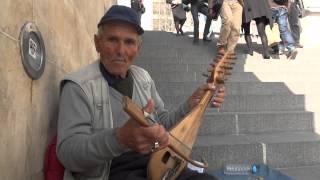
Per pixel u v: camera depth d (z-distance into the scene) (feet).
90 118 6.25
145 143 5.09
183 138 6.44
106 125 6.36
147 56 22.33
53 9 7.73
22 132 5.70
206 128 14.06
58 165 6.20
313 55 22.50
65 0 9.00
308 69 19.88
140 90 7.20
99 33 6.73
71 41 9.70
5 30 5.17
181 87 17.16
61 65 8.29
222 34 21.06
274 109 16.05
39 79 6.57
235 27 20.84
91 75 6.50
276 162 12.63
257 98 15.89
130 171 6.55
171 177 6.18
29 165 5.97
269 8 21.36
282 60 20.72
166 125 7.64
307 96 16.30
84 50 12.12
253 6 21.16
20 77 5.68
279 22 22.75
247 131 14.39
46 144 6.86
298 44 24.47
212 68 7.84
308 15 29.07
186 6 30.04
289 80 18.78
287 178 10.73
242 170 11.28
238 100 15.70
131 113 4.70
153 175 6.12
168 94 16.98
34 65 6.22
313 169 12.47
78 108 6.15
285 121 14.73
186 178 6.41
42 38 6.66
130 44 6.66
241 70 19.67
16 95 5.50
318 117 14.97
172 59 21.29
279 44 22.95
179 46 24.25
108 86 6.63
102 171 6.22
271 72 18.81
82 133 5.93
